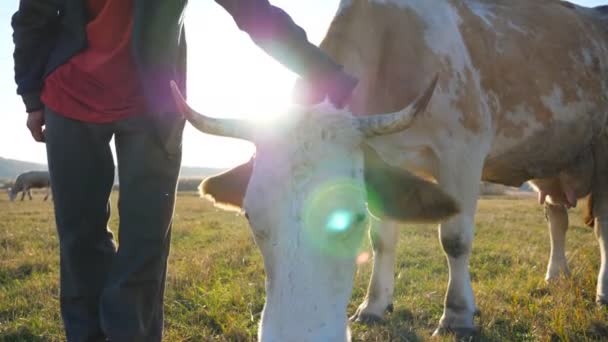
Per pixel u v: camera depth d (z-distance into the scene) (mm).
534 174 5711
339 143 2666
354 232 2549
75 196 2889
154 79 2771
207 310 4773
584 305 4973
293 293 2361
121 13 2783
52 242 8789
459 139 4574
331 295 2432
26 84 2916
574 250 8164
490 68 5051
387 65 4434
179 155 3018
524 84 5277
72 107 2818
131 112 2859
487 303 4957
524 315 4660
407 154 4488
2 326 4395
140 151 2885
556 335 4227
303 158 2576
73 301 2977
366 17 4355
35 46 2865
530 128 5324
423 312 4906
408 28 4547
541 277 6234
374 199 3025
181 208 18562
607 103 6078
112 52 2807
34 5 2750
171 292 5266
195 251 7906
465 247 4535
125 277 2828
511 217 13742
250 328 4398
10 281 6055
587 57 5949
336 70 3037
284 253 2414
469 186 4633
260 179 2574
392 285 4961
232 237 9391
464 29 5008
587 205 6227
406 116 2734
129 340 2766
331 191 2496
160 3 2697
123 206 2900
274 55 2990
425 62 4488
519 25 5543
